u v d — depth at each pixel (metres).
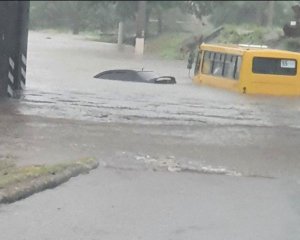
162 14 62.00
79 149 12.92
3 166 11.00
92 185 10.45
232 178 11.30
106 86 24.19
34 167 10.89
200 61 25.09
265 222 9.00
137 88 23.77
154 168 11.76
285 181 11.24
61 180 10.51
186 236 8.38
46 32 64.44
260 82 21.86
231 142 14.44
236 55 22.39
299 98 21.48
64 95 21.28
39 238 8.13
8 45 21.20
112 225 8.69
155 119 17.12
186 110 18.92
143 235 8.37
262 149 13.82
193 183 10.87
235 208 9.59
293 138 15.15
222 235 8.45
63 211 9.16
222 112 18.70
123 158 12.40
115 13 56.31
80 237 8.22
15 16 21.39
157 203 9.70
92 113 17.66
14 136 13.95
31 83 24.47
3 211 9.05
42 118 16.52
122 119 16.92
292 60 21.97
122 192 10.16
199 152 13.30
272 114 18.50
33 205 9.34
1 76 20.72
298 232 8.61
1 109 17.83
